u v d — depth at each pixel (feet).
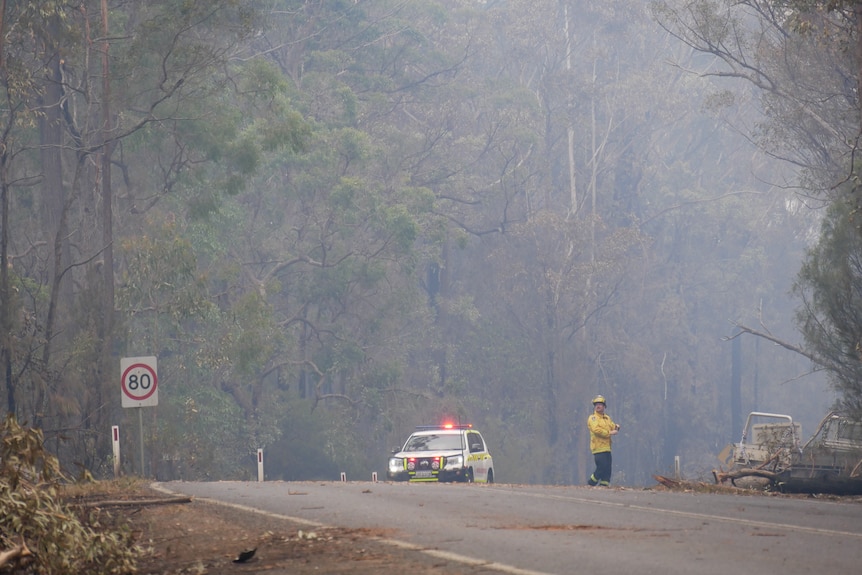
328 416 216.74
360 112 245.04
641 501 58.39
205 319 167.02
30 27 128.57
